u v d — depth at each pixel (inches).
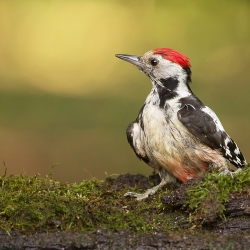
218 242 239.0
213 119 308.3
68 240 239.8
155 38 968.9
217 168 303.1
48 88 832.3
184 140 303.7
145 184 322.7
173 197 266.8
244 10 944.3
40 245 238.5
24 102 757.9
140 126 318.0
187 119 301.1
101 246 240.4
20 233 243.3
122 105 760.3
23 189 283.0
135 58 340.8
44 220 248.5
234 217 255.4
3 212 248.4
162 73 330.0
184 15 973.2
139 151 330.3
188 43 928.9
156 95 322.3
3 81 850.8
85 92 826.8
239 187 264.7
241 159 327.0
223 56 881.5
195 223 257.4
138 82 873.5
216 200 255.0
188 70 335.0
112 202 286.0
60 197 266.1
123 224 254.1
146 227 255.4
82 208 259.6
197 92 776.3
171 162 308.3
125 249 239.5
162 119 306.5
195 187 265.0
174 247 238.8
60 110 723.4
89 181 309.6
